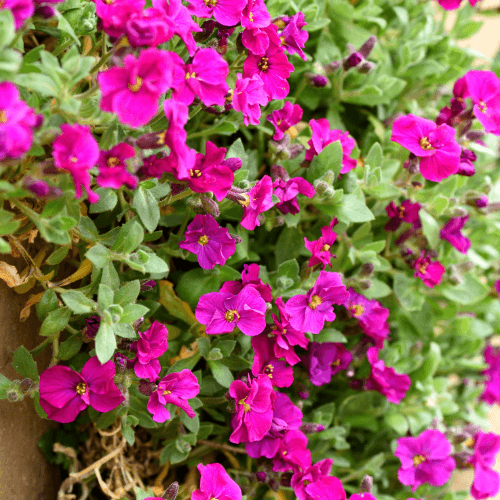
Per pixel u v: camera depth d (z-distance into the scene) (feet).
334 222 1.20
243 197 1.09
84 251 1.13
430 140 1.16
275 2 1.18
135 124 0.98
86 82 1.13
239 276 1.16
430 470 1.25
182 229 1.16
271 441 1.14
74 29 1.07
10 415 1.10
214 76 1.04
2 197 1.01
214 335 1.18
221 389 1.18
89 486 1.19
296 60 1.24
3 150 0.95
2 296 1.09
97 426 1.15
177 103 1.00
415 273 1.26
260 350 1.14
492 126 1.19
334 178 1.17
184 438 1.16
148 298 1.17
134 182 1.00
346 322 1.28
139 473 1.21
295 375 1.23
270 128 1.21
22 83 0.98
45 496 1.16
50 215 1.01
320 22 1.23
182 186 1.08
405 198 1.27
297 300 1.13
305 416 1.26
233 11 1.07
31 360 1.07
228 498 1.09
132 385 1.13
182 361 1.14
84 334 1.09
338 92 1.27
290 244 1.22
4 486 1.10
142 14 0.99
